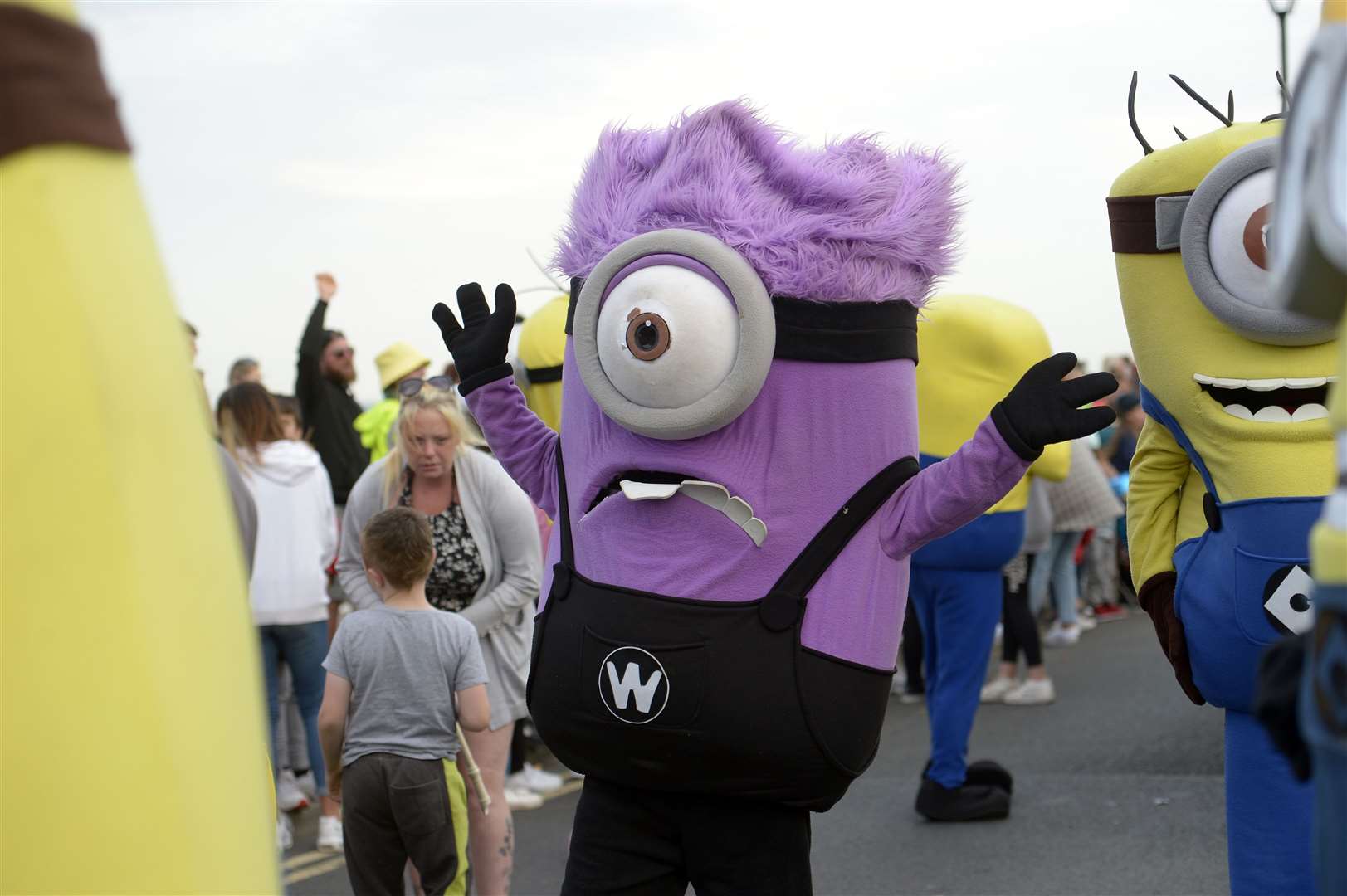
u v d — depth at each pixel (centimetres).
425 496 457
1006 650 852
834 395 290
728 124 293
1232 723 332
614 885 305
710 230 288
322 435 724
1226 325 317
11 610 128
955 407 568
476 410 346
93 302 129
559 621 303
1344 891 133
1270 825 322
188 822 130
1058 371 285
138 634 128
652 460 292
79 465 128
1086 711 805
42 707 128
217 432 576
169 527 133
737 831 296
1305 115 143
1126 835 565
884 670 297
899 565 299
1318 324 303
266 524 568
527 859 562
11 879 128
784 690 284
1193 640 332
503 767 446
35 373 128
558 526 314
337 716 392
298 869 554
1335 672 135
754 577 287
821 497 290
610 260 291
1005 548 570
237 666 139
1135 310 334
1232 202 310
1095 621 1170
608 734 293
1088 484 991
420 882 422
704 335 281
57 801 128
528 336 577
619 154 305
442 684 392
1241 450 318
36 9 129
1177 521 347
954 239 303
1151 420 349
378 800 389
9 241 128
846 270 288
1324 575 137
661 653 286
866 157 297
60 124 129
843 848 567
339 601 649
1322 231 132
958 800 595
